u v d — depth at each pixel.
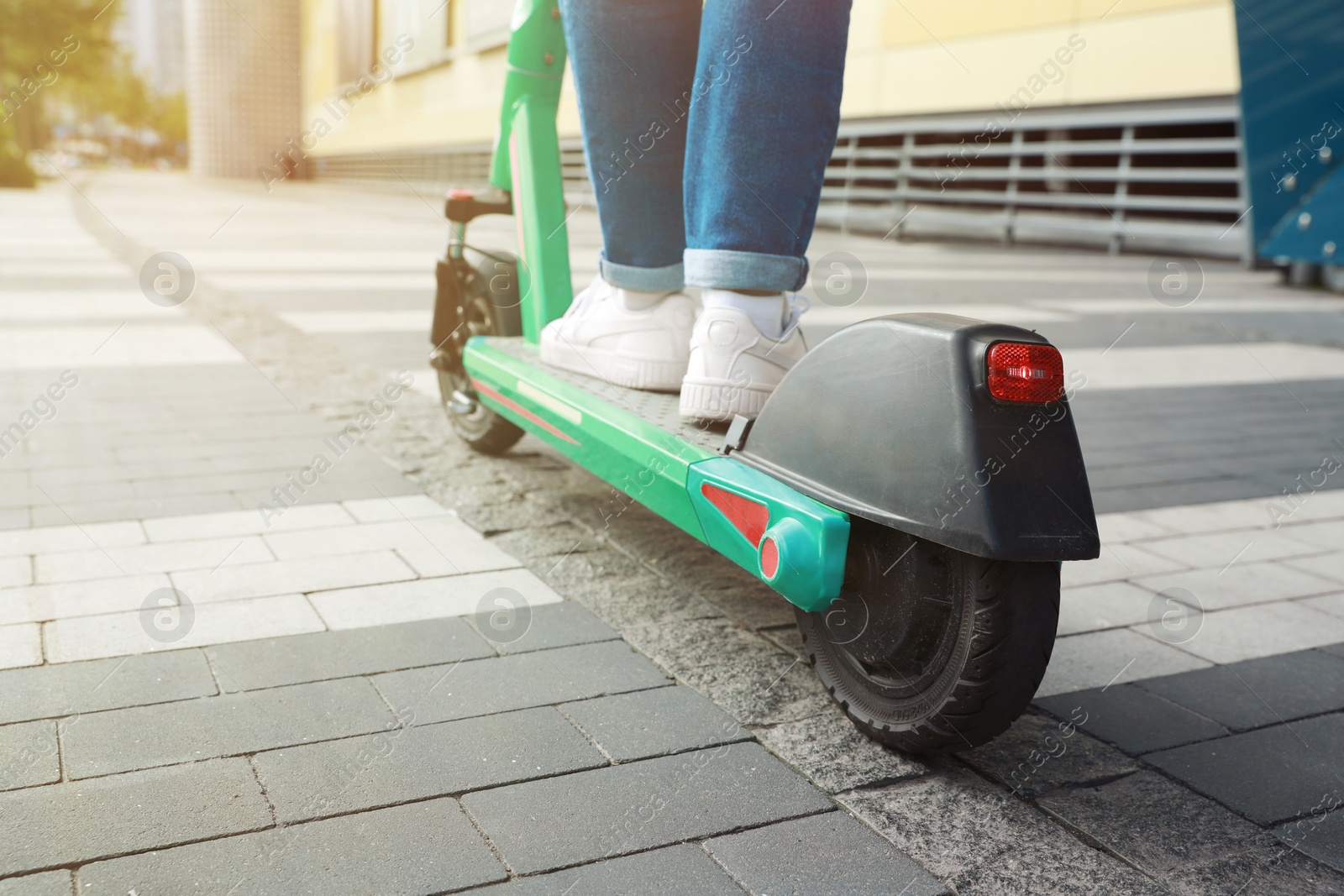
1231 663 2.17
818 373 1.78
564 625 2.16
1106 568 2.74
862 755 1.71
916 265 10.00
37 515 2.68
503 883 1.35
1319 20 8.00
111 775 1.54
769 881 1.38
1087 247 12.73
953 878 1.42
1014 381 1.52
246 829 1.43
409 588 2.32
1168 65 10.92
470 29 20.17
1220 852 1.51
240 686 1.84
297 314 6.07
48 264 7.75
